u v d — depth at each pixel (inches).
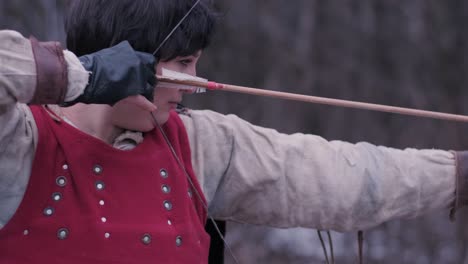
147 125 113.3
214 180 122.1
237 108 440.8
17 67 96.0
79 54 116.4
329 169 125.4
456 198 130.6
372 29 460.1
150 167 111.9
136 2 112.7
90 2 115.0
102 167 108.9
